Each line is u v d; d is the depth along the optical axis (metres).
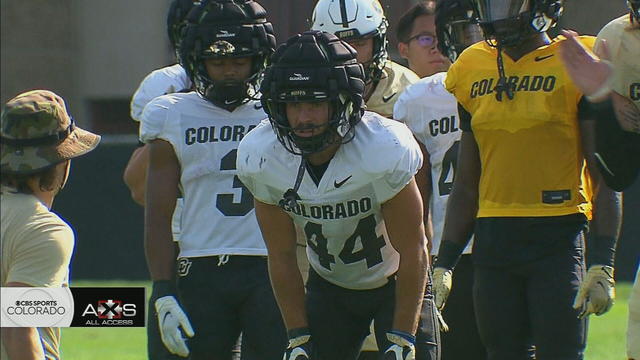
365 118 14.57
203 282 16.88
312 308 15.98
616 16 49.34
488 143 15.48
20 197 13.16
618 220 15.02
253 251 16.81
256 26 16.61
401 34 21.03
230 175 16.84
